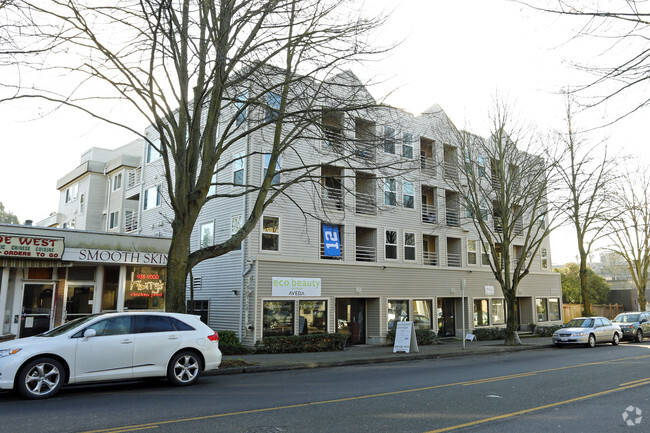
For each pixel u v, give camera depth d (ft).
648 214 101.71
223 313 67.72
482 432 20.67
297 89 50.39
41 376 28.14
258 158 67.97
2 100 35.09
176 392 30.63
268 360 49.52
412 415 23.82
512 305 74.54
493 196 88.99
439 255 88.99
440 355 59.98
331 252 73.00
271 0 38.65
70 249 51.85
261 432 20.31
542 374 39.81
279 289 65.62
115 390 31.35
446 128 81.92
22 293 51.93
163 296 60.08
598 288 153.79
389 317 78.43
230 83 42.24
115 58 38.68
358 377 38.99
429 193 91.86
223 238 70.28
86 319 31.40
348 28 40.42
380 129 72.95
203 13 41.09
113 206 103.35
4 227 48.83
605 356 56.49
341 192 73.31
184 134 43.16
